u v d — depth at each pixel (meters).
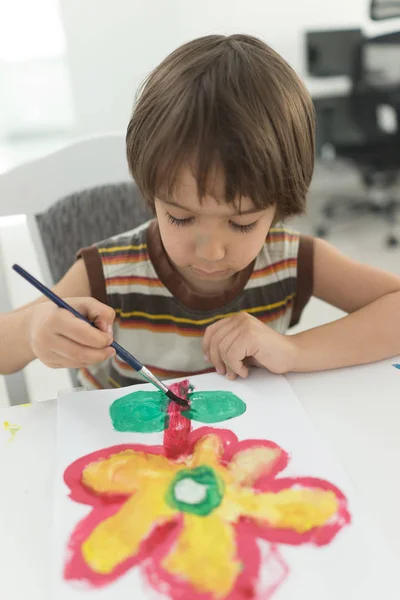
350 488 0.45
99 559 0.39
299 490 0.45
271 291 0.80
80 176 0.97
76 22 3.19
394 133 2.62
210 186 0.51
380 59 2.58
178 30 3.24
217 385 0.60
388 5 2.82
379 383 0.60
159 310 0.78
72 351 0.56
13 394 0.84
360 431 0.53
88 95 3.37
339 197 3.27
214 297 0.77
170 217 0.57
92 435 0.52
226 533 0.41
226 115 0.51
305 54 3.09
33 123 3.97
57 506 0.44
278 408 0.56
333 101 2.64
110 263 0.78
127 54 3.28
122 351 0.58
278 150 0.55
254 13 3.25
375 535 0.41
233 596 0.36
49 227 0.95
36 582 0.39
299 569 0.38
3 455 0.51
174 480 0.46
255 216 0.56
